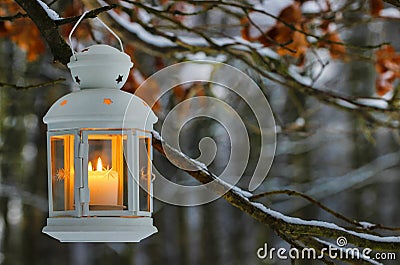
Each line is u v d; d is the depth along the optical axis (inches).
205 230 620.4
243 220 621.6
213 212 624.4
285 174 628.4
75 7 215.3
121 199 106.2
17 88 157.8
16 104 532.7
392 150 624.1
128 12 192.4
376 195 644.1
